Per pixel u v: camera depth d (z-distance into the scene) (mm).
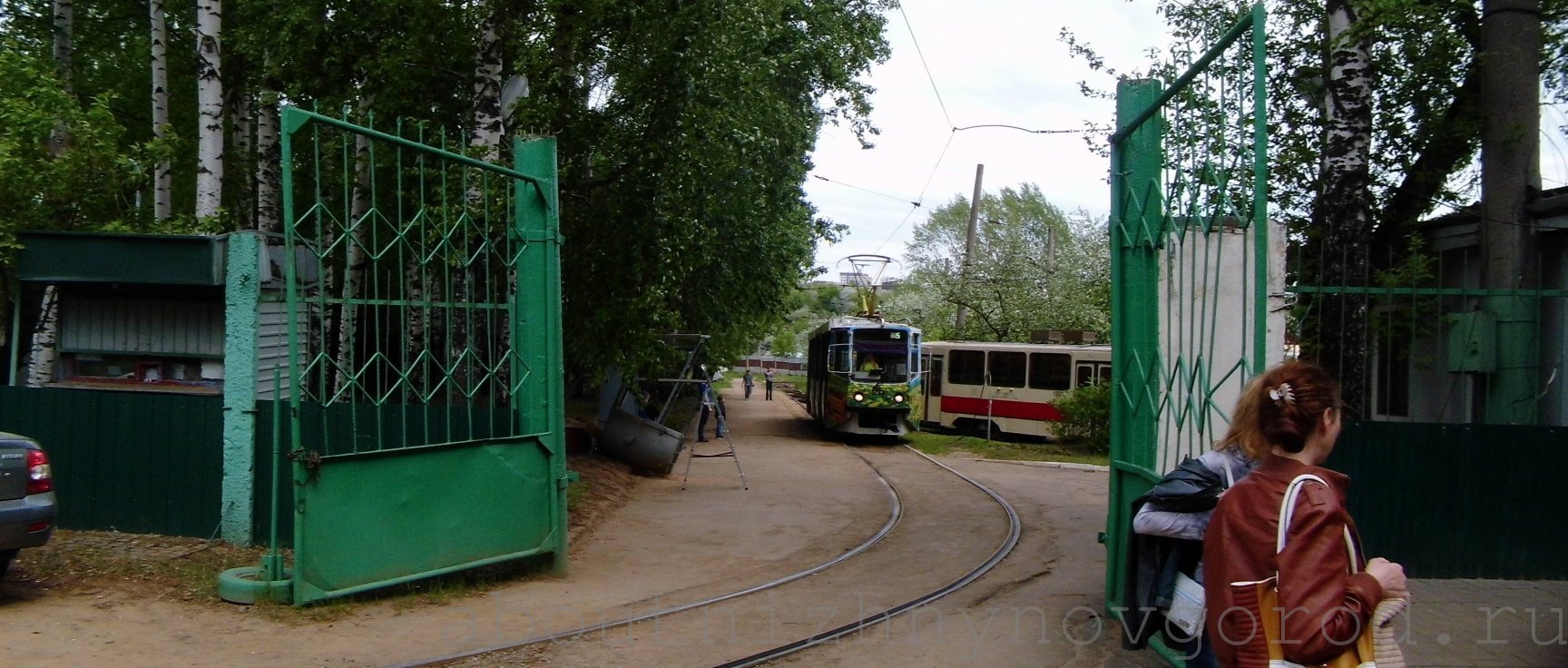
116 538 8703
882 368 25328
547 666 6129
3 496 6574
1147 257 6812
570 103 12516
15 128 10672
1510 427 8406
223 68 16922
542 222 8609
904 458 20969
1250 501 3029
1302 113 11883
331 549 7090
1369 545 8430
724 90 12977
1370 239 11148
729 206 17281
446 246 8289
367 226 13953
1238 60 5520
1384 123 11594
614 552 9969
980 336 36000
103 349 9836
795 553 10125
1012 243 35938
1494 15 9938
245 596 6977
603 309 12945
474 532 7945
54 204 11180
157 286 9320
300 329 9609
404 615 7066
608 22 12133
